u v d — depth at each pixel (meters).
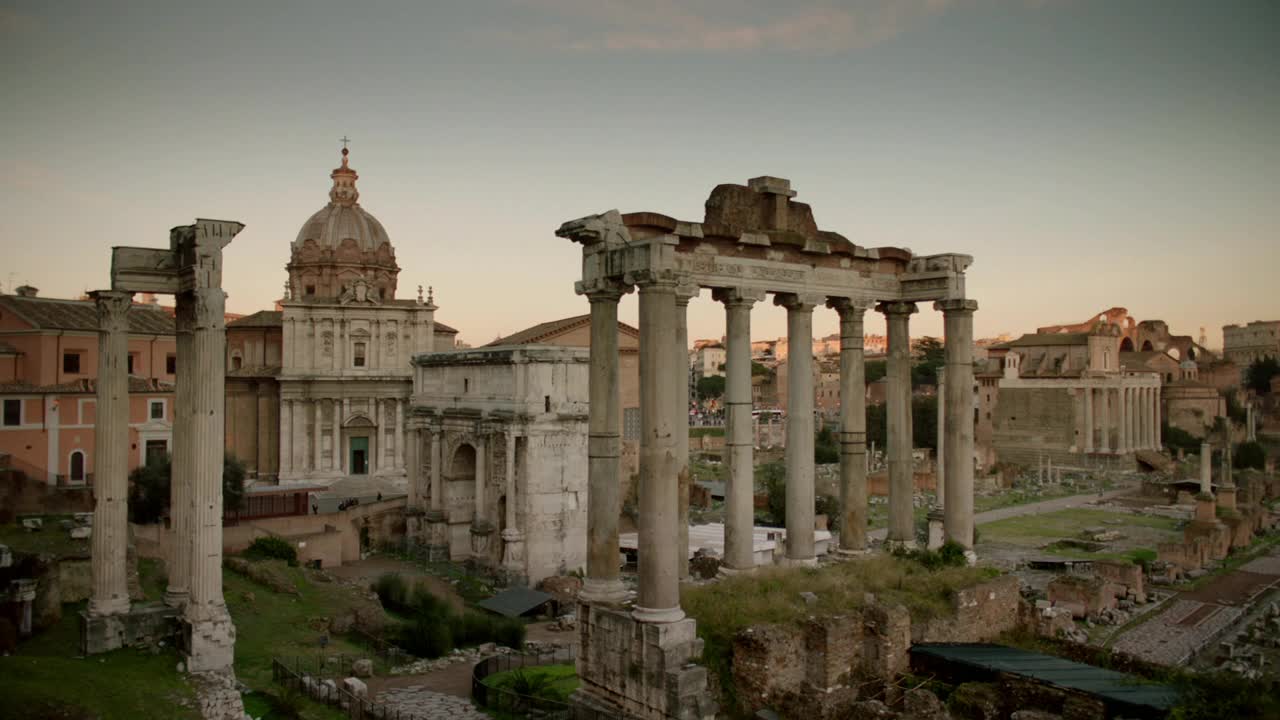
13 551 44.69
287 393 100.75
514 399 73.81
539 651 49.09
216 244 35.03
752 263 36.12
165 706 30.56
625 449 104.75
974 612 36.19
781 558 44.66
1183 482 138.38
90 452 72.44
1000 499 139.88
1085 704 28.39
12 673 30.27
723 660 30.67
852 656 31.89
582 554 76.06
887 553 40.31
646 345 29.89
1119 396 182.00
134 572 42.66
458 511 81.88
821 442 169.25
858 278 40.06
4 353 72.88
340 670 42.91
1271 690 28.34
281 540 68.50
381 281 112.38
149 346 82.81
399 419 104.31
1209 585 79.69
